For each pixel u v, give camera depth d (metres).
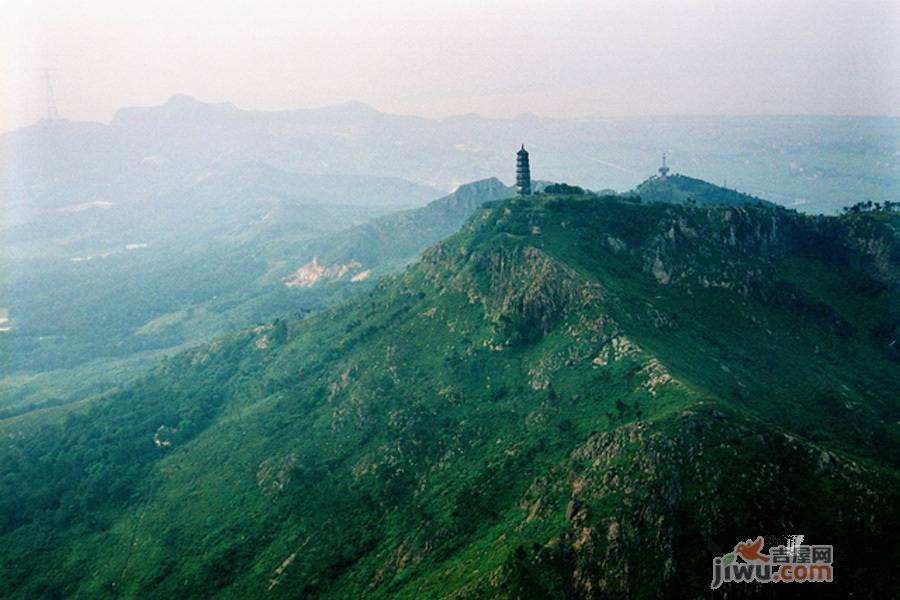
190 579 194.50
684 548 126.62
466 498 176.88
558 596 124.00
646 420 155.38
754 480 135.62
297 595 175.50
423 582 150.00
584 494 142.38
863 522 129.62
